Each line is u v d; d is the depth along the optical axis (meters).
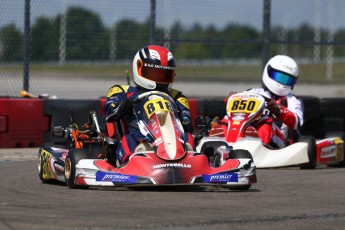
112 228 17.27
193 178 22.88
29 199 21.94
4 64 48.47
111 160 26.03
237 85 73.19
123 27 50.06
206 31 56.91
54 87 65.44
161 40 49.53
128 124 25.72
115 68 53.56
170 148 23.39
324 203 22.08
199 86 72.31
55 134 28.06
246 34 60.31
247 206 20.91
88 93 63.78
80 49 49.38
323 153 33.91
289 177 29.48
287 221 18.70
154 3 49.94
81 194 22.83
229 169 23.56
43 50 49.09
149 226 17.56
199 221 18.30
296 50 73.56
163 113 24.28
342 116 48.75
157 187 24.55
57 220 18.25
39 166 27.30
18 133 40.06
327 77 72.38
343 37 72.31
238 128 32.66
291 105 34.84
